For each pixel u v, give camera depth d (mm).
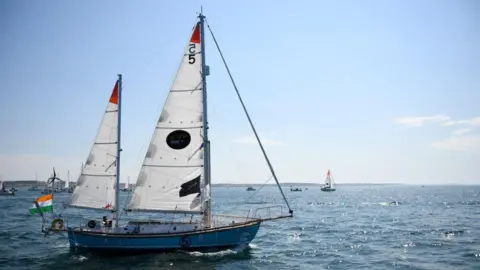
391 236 44625
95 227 31297
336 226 56156
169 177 31094
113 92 31109
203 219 31297
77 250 31047
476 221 62312
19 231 46375
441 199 154500
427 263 29734
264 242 40594
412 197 179500
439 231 48531
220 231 30438
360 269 28125
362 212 86312
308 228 53625
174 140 31266
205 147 31125
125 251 29875
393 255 33031
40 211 31859
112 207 30578
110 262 28641
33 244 37188
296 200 151000
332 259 31625
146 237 29641
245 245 32250
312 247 37406
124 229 30641
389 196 197000
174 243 29969
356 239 42625
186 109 31297
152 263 28234
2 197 149625
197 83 31359
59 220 32031
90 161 30938
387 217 71812
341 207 106062
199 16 31781
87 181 30906
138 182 31172
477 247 36188
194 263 28297
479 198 161125
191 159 30953
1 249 34406
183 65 31516
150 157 31281
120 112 31109
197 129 31109
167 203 30906
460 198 163125
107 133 30984
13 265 28469
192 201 30703
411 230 50031
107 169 30734
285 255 33125
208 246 30469
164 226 30891
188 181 30859
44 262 29172
